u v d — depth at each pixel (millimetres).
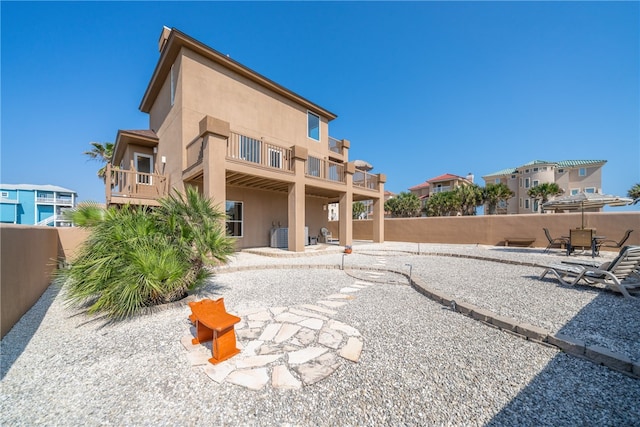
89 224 4793
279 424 1927
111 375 2580
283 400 2184
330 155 17328
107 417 2016
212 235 5098
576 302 4594
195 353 2992
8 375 2602
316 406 2111
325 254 11336
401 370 2619
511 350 3014
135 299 4164
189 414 2035
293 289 5789
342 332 3523
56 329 3775
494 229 14516
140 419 1988
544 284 5895
